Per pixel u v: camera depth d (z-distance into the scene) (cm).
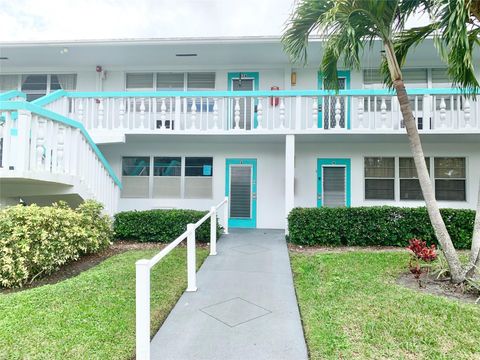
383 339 298
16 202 638
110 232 659
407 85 948
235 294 432
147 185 963
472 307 356
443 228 446
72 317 339
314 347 295
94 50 899
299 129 805
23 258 445
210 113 928
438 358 268
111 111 890
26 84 1036
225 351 296
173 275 492
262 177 943
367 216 697
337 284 441
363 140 887
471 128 772
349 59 489
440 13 401
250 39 837
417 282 452
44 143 560
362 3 440
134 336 309
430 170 897
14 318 334
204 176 956
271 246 699
